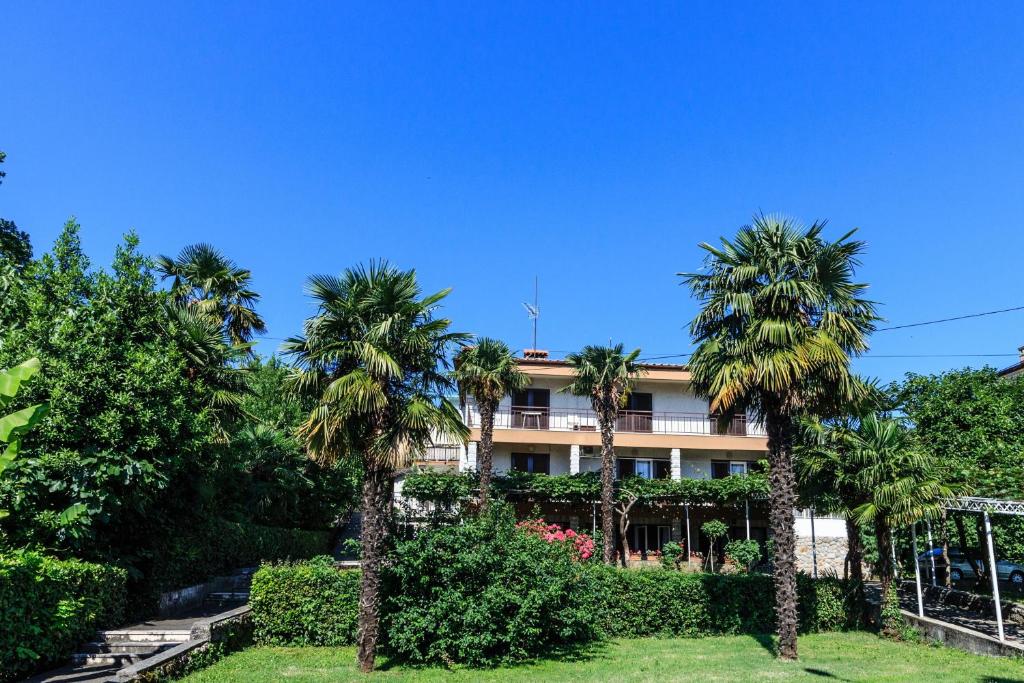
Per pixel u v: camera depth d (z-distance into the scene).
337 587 15.38
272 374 33.09
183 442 14.89
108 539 14.95
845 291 14.67
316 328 13.26
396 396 13.48
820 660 14.09
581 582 15.51
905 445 17.14
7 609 10.66
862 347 14.54
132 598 15.95
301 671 12.70
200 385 16.56
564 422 34.91
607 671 13.00
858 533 18.55
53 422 12.77
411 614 13.48
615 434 33.56
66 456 12.66
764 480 29.47
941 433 21.84
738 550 28.81
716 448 34.03
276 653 14.38
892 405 23.61
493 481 30.02
